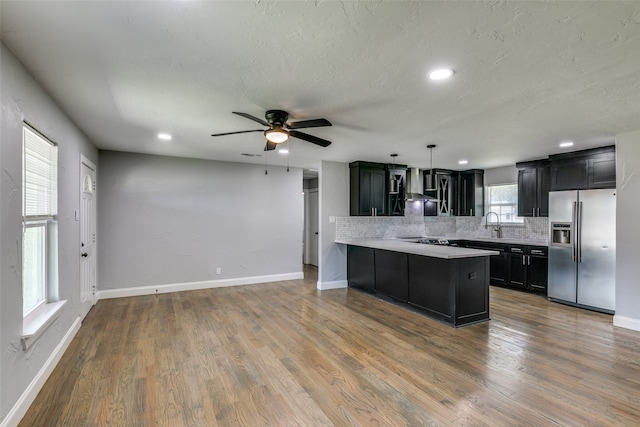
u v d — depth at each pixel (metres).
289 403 2.19
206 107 2.83
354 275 5.60
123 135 3.86
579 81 2.26
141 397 2.24
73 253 3.29
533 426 1.94
